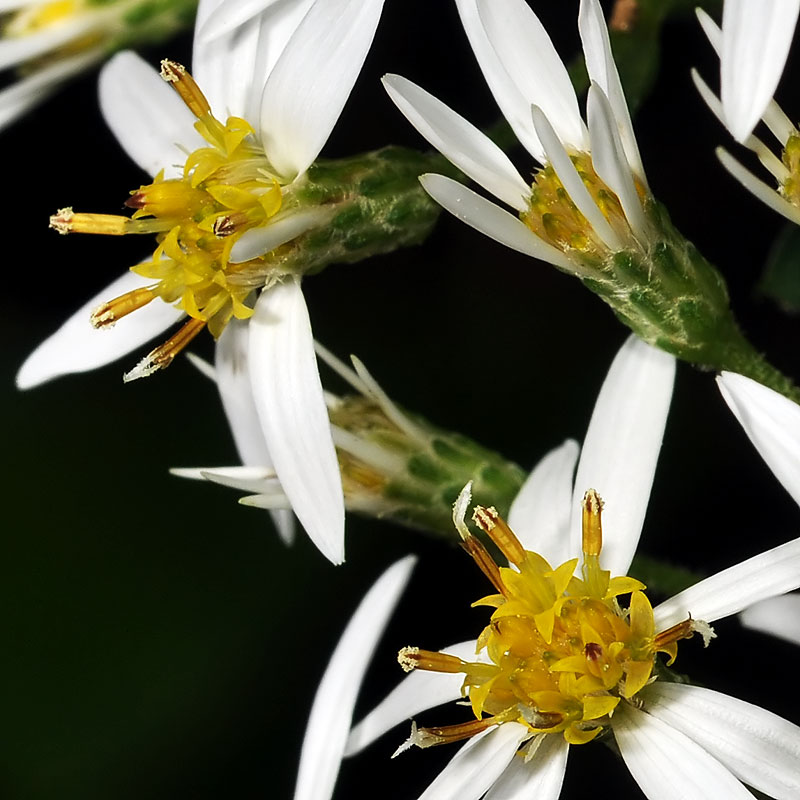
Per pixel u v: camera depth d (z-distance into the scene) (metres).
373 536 0.24
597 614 0.20
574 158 0.20
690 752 0.19
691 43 0.23
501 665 0.20
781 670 0.23
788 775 0.19
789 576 0.19
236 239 0.20
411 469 0.21
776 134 0.20
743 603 0.20
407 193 0.21
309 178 0.21
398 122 0.23
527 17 0.20
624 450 0.20
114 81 0.21
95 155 0.24
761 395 0.19
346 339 0.24
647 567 0.21
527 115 0.20
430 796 0.20
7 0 0.22
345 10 0.20
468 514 0.21
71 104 0.24
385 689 0.24
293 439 0.20
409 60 0.23
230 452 0.24
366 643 0.20
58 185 0.24
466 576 0.24
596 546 0.20
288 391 0.20
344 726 0.20
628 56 0.22
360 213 0.21
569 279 0.24
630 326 0.20
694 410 0.23
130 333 0.21
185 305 0.21
